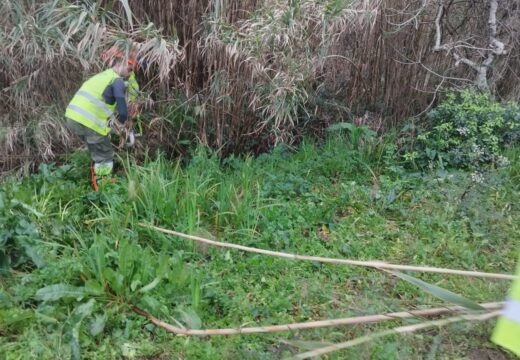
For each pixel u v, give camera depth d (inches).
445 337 119.0
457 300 106.0
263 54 195.6
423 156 216.7
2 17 193.6
